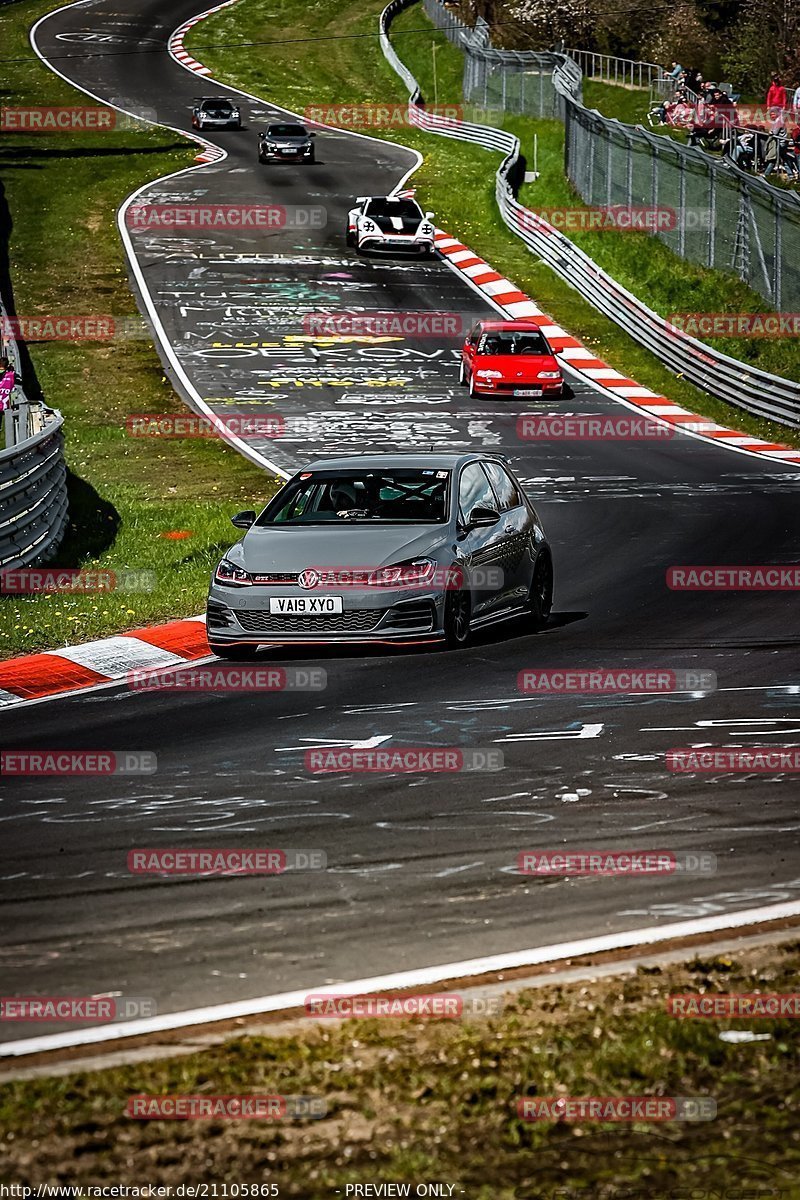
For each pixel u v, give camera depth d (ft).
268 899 81.66
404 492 162.71
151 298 500.33
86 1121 54.34
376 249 559.79
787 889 81.87
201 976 70.38
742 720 123.75
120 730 125.59
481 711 128.67
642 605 183.73
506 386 397.19
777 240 453.58
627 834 93.04
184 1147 52.54
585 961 70.90
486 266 545.85
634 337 467.11
